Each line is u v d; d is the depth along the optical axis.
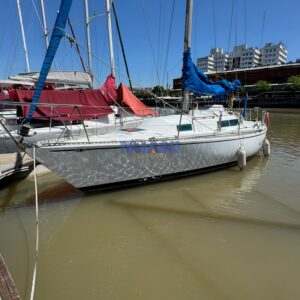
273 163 11.67
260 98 56.59
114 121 10.55
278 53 72.88
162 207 7.38
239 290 4.58
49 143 7.29
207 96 11.41
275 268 5.09
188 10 9.66
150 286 4.68
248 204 7.63
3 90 11.82
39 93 7.71
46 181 8.77
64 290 4.56
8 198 7.71
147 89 13.58
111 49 14.78
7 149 8.40
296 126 25.25
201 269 5.07
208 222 6.68
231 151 10.02
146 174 8.41
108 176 7.87
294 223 6.61
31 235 6.08
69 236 6.08
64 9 7.47
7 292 3.44
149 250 5.63
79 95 9.73
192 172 9.37
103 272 4.98
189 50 9.17
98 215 6.95
